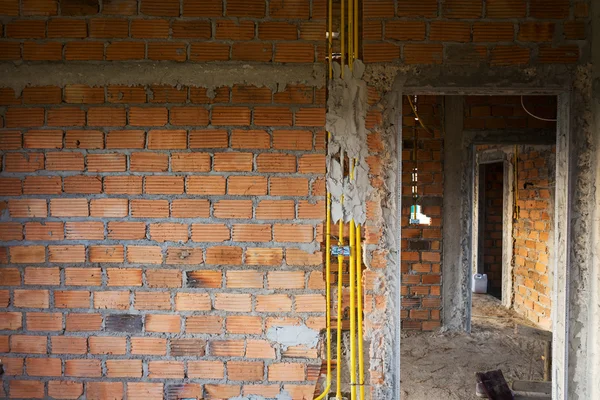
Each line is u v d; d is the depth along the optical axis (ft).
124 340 8.09
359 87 7.95
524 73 7.89
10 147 8.11
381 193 7.93
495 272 23.50
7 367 8.15
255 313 8.05
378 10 7.91
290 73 7.96
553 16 7.91
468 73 7.89
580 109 7.89
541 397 9.95
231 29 7.97
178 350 8.08
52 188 8.11
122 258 8.09
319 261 8.02
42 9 8.02
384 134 7.94
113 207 8.08
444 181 14.92
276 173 8.02
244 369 8.05
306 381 8.05
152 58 8.00
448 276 14.84
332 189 7.98
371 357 7.97
